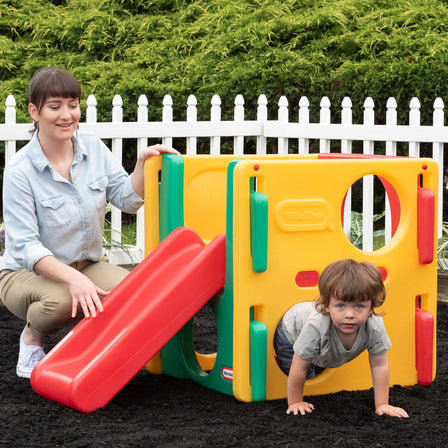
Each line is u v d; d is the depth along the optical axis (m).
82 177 4.40
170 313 3.95
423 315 4.25
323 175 4.00
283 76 9.22
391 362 4.24
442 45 8.60
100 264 4.56
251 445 3.41
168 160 4.32
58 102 4.17
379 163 4.12
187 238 4.24
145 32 10.81
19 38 11.42
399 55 8.90
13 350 5.04
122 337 3.88
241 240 3.84
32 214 4.23
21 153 4.30
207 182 4.64
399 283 4.21
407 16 9.43
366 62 8.84
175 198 4.30
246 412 3.84
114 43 10.84
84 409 3.82
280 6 10.38
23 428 3.62
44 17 11.58
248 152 9.60
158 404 4.01
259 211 3.79
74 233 4.38
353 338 3.77
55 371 3.94
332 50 9.46
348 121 7.69
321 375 4.12
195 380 4.32
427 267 4.27
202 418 3.78
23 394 4.13
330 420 3.71
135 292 4.10
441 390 4.24
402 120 8.77
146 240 4.42
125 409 3.93
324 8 9.89
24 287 4.35
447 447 3.41
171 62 10.17
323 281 3.64
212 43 10.05
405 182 4.18
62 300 4.21
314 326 3.71
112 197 4.61
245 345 3.92
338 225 4.06
